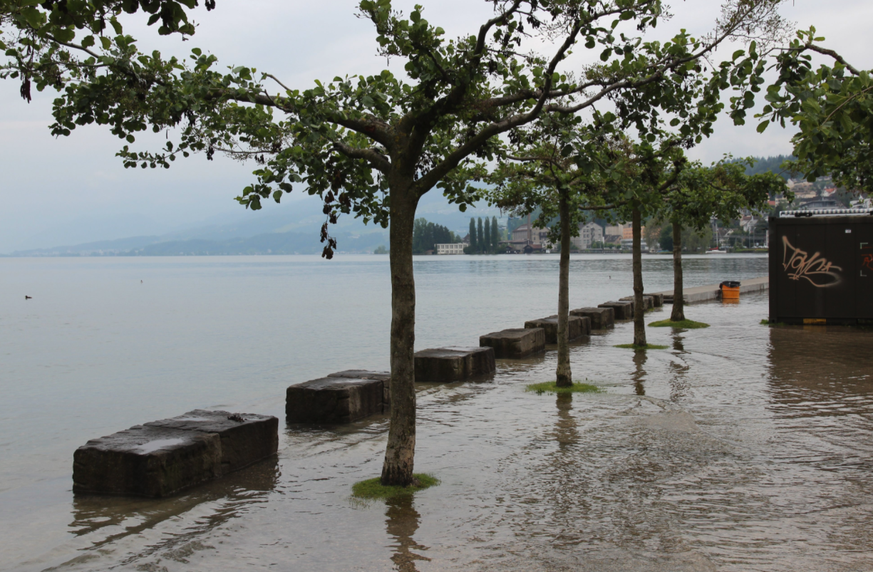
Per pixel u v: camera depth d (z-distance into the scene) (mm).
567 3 7176
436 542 6656
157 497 8320
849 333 22812
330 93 7719
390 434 8562
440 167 8125
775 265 25844
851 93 5148
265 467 9688
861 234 24609
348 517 7453
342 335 33562
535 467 9156
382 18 7285
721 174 22047
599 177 12219
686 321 27016
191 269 184625
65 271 176250
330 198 8703
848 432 10539
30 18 4352
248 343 31094
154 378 22062
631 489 8117
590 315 27688
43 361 26562
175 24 4250
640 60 7895
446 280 87688
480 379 16797
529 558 6188
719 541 6469
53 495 8805
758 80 6578
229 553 6570
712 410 12234
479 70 7441
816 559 6027
